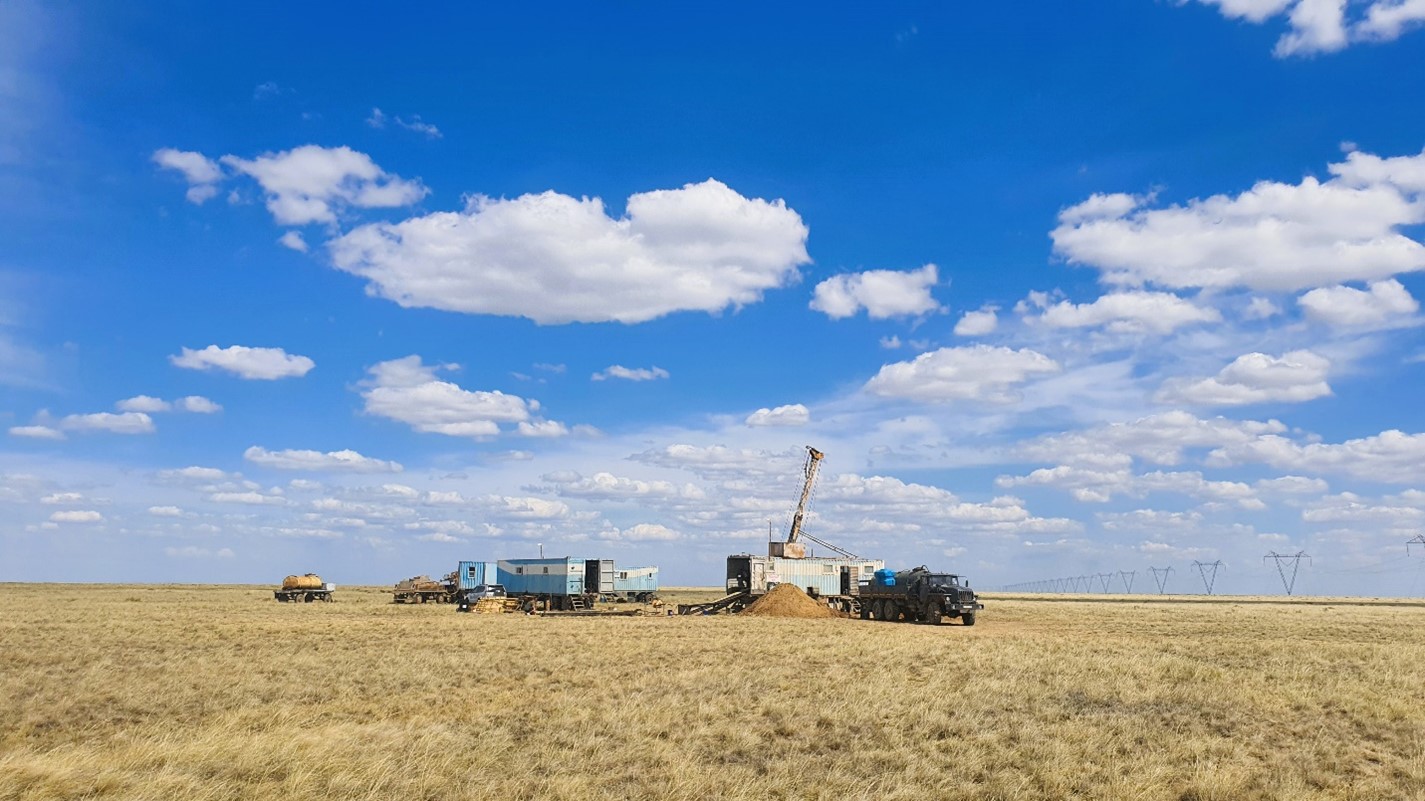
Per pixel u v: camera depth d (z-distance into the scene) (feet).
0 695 75.61
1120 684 80.94
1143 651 115.44
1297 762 53.16
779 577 241.35
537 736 57.11
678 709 66.80
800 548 265.13
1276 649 118.83
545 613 229.86
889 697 72.74
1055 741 55.88
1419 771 50.85
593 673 89.66
